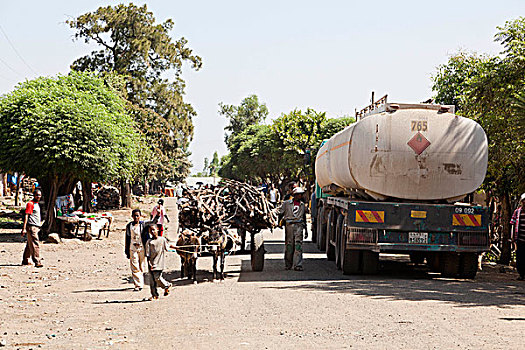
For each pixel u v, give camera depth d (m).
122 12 61.31
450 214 14.76
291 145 60.22
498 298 11.78
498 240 21.83
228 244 15.41
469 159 14.77
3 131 25.70
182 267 15.81
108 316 10.65
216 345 8.03
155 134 54.38
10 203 43.88
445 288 13.33
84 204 35.88
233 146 99.94
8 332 9.27
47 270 17.52
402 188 14.82
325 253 22.78
